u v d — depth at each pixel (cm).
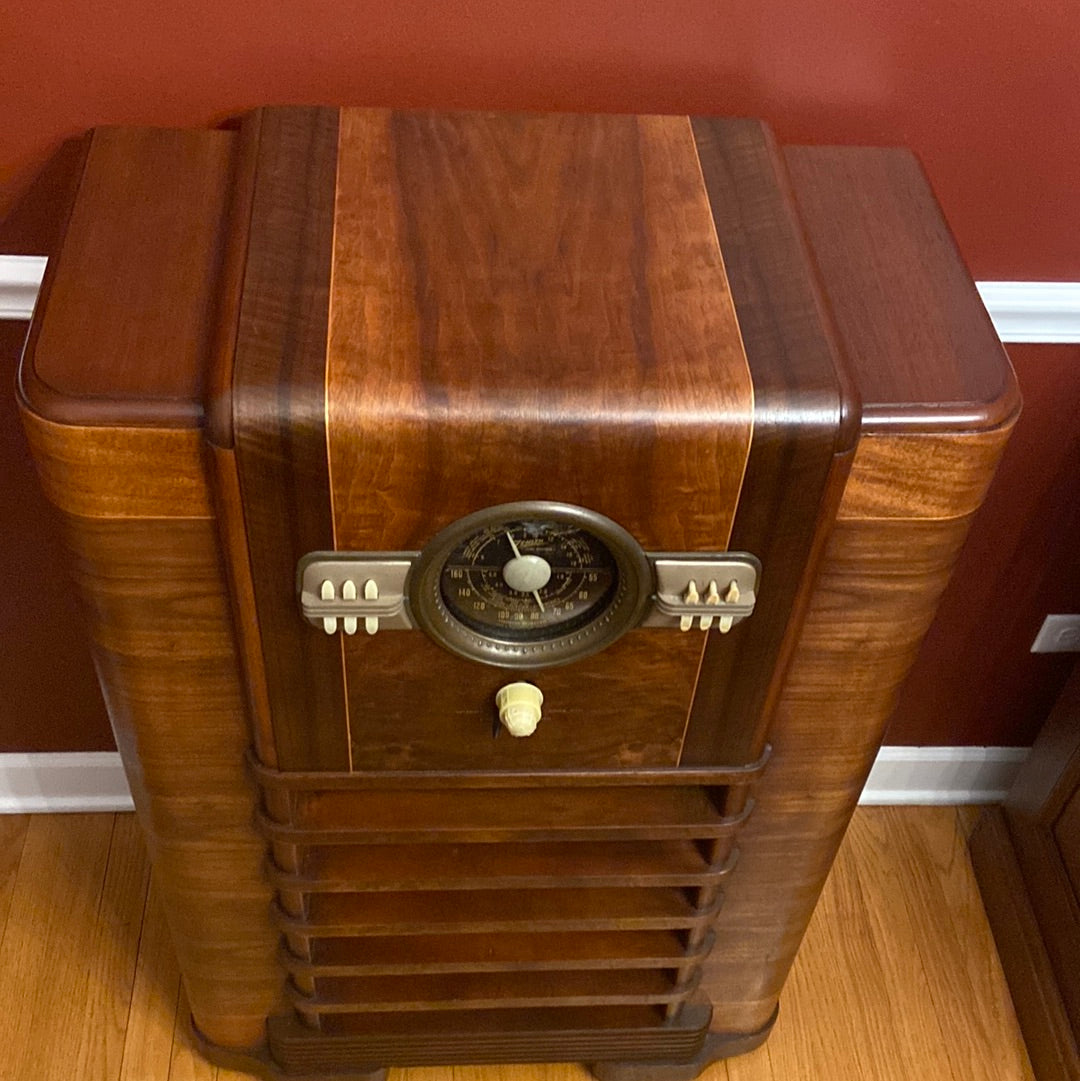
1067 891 143
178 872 112
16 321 111
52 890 154
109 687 95
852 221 91
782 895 120
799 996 150
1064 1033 141
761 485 77
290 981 124
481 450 74
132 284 82
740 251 85
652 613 84
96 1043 142
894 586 89
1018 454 128
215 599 86
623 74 98
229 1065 139
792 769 105
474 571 83
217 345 76
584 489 76
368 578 80
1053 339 118
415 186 87
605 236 85
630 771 98
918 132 103
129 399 75
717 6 93
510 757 96
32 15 91
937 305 86
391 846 110
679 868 109
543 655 87
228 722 96
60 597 134
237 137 92
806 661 95
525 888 113
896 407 79
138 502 79
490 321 78
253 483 75
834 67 98
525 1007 132
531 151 90
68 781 157
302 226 83
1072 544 137
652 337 78
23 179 101
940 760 163
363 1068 135
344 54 95
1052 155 104
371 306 78
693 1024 132
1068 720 144
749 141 93
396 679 88
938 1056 147
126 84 96
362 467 74
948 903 159
